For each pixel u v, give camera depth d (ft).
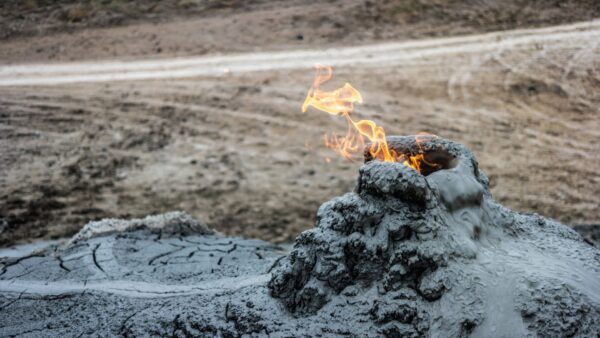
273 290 9.34
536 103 41.42
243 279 11.38
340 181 29.43
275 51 49.83
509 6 61.05
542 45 52.16
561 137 36.19
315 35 52.95
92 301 10.84
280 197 27.22
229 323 8.95
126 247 14.75
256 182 29.01
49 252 15.14
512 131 36.78
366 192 9.09
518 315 7.74
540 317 7.64
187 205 26.08
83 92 41.16
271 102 40.29
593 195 28.22
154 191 27.66
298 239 9.49
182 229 16.84
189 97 40.83
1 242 21.36
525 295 7.93
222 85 43.04
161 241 15.56
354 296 8.61
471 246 8.69
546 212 26.07
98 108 38.45
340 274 8.71
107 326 9.65
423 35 54.08
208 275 12.37
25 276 12.66
